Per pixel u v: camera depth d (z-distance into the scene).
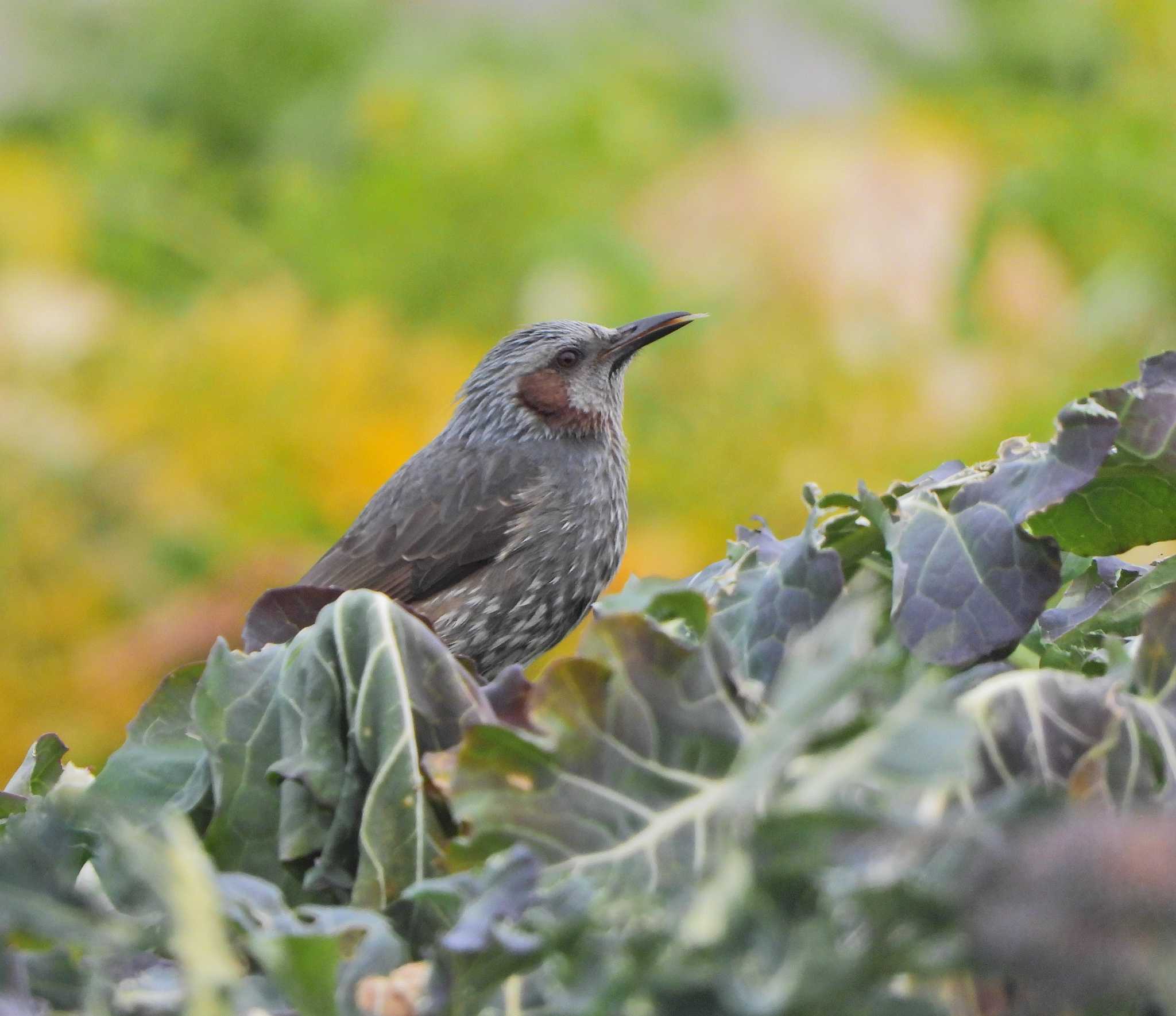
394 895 2.47
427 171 14.94
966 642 2.58
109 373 12.79
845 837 1.72
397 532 8.68
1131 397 2.88
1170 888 1.56
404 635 2.63
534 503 8.62
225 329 12.71
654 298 13.66
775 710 1.89
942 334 13.30
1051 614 3.15
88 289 14.23
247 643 3.39
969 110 15.74
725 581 2.98
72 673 10.93
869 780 1.69
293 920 2.08
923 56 17.23
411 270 14.54
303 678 2.65
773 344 12.81
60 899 2.08
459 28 16.88
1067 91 16.55
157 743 2.80
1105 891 1.57
